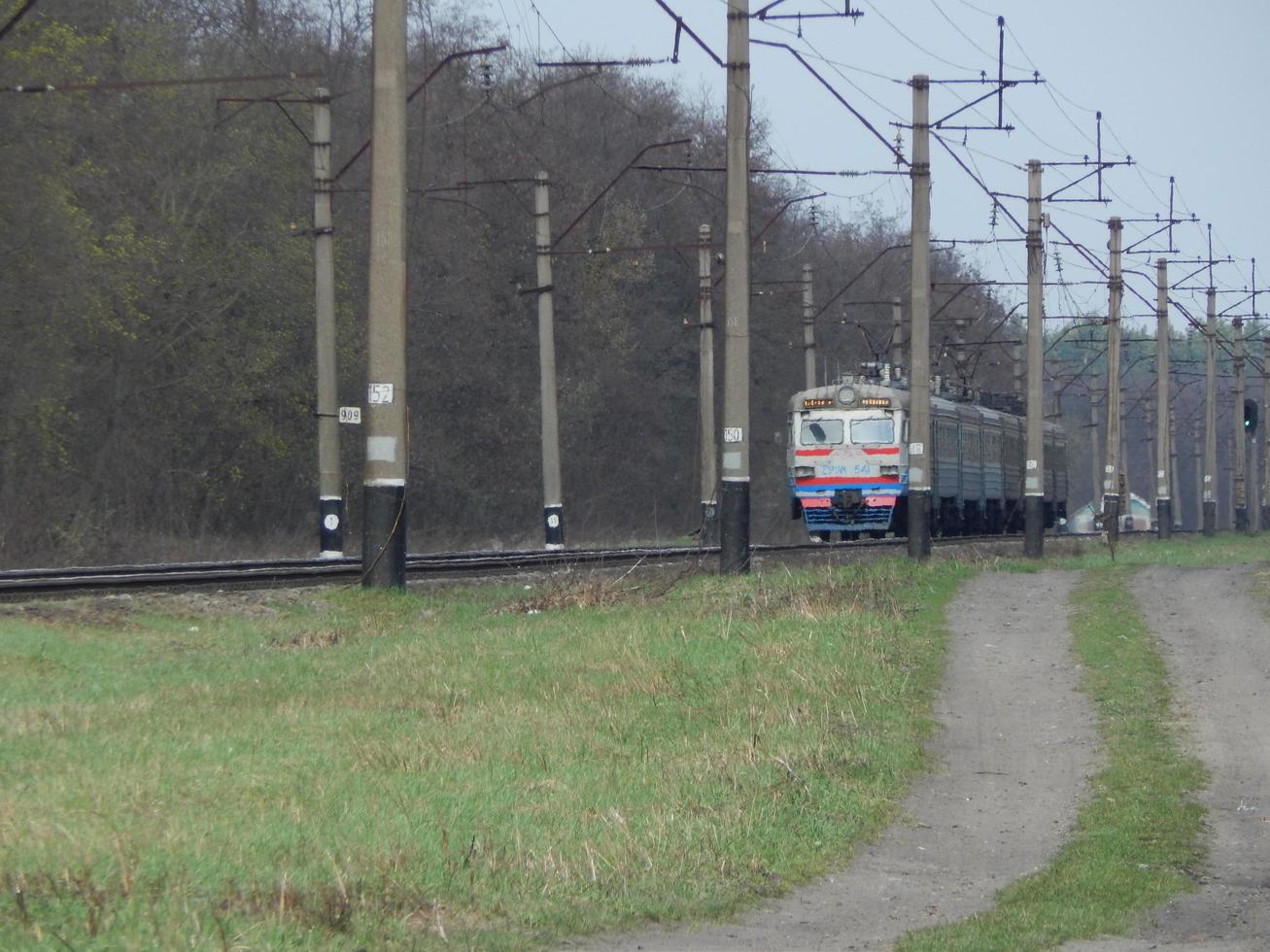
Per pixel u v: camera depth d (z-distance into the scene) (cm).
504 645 3772
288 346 8862
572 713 2994
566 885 1847
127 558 7606
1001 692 3478
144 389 8188
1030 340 7781
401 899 1702
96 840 1783
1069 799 2606
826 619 4175
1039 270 7831
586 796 2312
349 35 10406
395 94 4716
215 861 1738
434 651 3653
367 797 2167
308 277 8700
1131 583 5112
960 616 4425
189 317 8362
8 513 7312
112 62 7806
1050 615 4459
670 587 5003
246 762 2334
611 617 4356
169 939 1452
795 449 8906
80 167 7419
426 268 10681
